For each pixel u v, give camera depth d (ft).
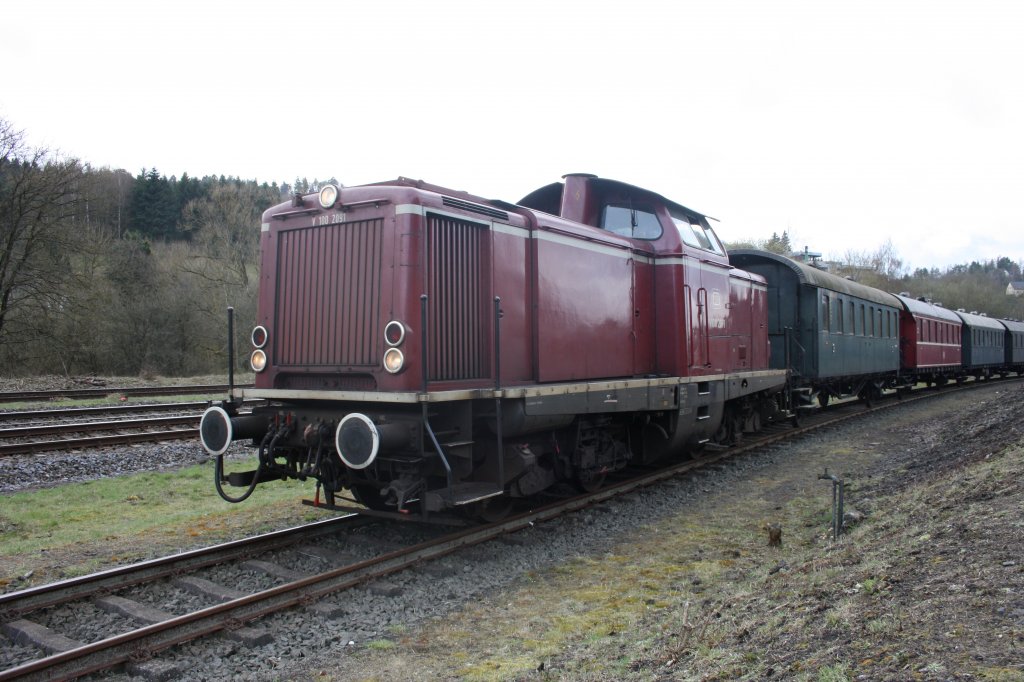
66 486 29.66
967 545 13.99
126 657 13.70
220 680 13.37
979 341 98.02
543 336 24.16
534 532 23.15
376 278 20.17
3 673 12.37
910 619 11.12
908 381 76.23
